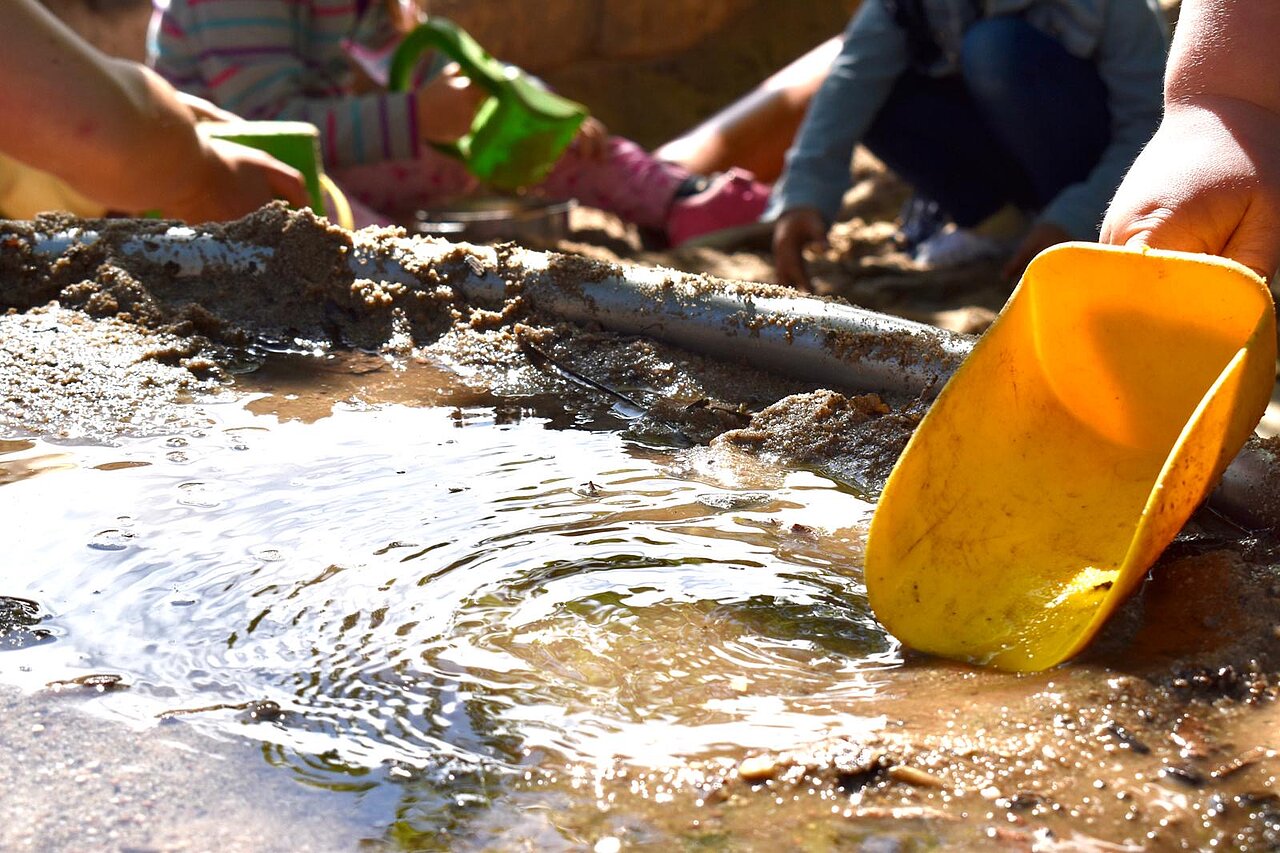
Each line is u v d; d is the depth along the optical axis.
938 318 3.22
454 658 1.11
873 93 3.56
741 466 1.55
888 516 1.19
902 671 1.10
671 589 1.24
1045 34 3.33
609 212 4.28
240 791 0.93
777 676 1.09
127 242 1.98
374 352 1.87
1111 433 1.32
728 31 6.24
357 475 1.48
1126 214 1.27
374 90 4.40
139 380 1.72
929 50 3.57
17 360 1.74
